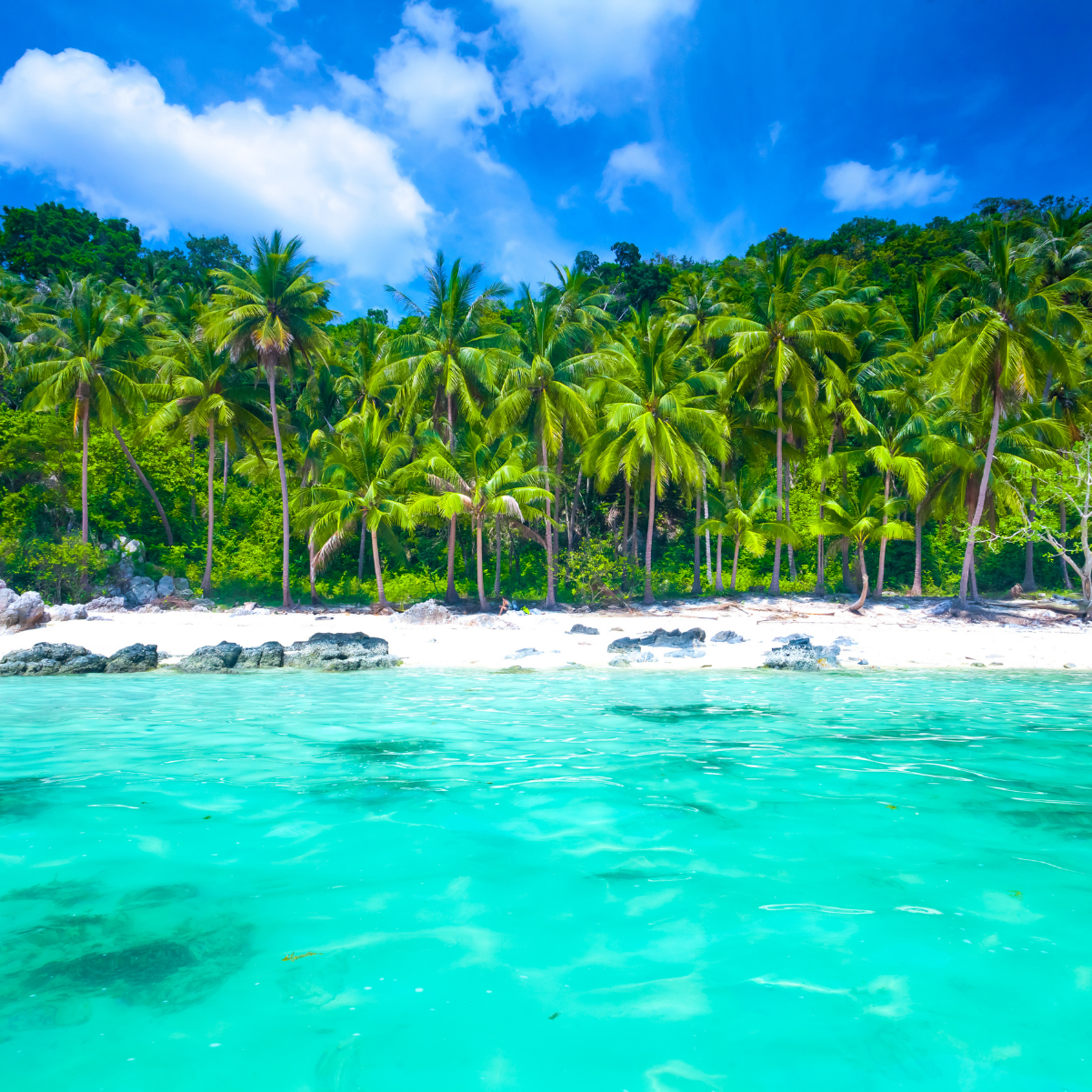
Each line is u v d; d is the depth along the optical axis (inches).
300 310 1200.8
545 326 1317.7
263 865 200.7
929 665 741.3
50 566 1122.7
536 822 239.8
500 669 693.9
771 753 346.0
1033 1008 129.1
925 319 1491.1
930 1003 130.7
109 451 1402.6
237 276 1192.2
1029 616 1127.6
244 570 1393.9
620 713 457.4
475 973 141.9
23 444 1270.9
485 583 1510.8
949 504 1337.4
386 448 1279.5
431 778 297.6
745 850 212.2
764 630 989.8
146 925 163.6
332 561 1505.9
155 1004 130.2
